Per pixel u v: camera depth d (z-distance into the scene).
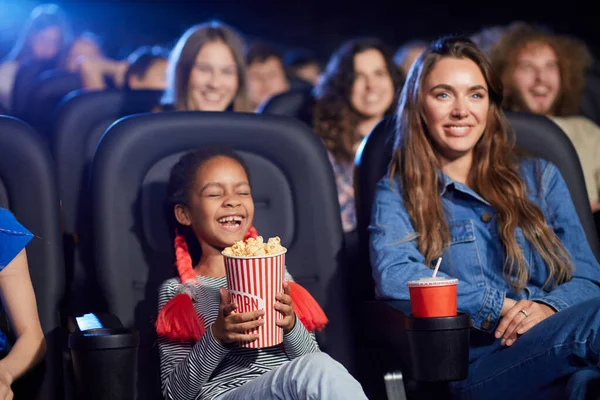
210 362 1.72
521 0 9.68
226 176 1.97
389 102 3.50
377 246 2.10
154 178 2.04
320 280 2.10
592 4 9.41
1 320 1.84
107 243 1.96
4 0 7.82
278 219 2.12
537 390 1.89
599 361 1.76
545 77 3.26
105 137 2.02
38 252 1.90
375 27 10.20
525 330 1.94
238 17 9.97
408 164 2.18
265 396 1.68
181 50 3.17
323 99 3.41
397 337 1.81
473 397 1.98
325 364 1.63
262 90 5.23
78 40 5.26
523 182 2.20
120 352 1.56
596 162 3.14
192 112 2.08
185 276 1.93
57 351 1.88
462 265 2.12
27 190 1.91
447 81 2.15
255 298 1.66
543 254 2.12
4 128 1.90
